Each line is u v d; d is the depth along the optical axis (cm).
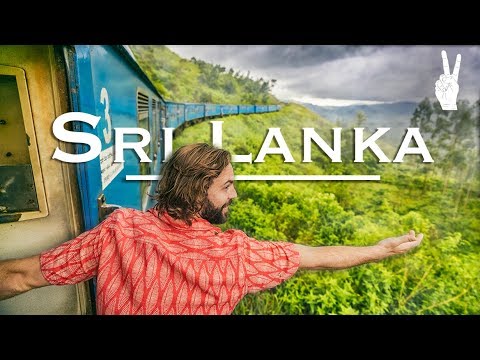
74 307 174
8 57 139
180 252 116
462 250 326
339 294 286
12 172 147
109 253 115
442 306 293
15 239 151
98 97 163
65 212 155
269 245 128
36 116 146
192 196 123
